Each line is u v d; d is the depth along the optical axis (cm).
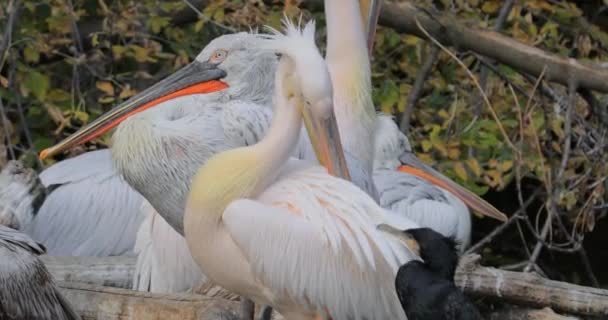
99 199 1360
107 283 1131
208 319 948
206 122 1059
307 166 951
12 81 1466
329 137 941
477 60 1580
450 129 1516
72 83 1495
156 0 1529
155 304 981
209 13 1476
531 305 1060
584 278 1734
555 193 1374
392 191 1368
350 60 1105
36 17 1549
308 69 932
